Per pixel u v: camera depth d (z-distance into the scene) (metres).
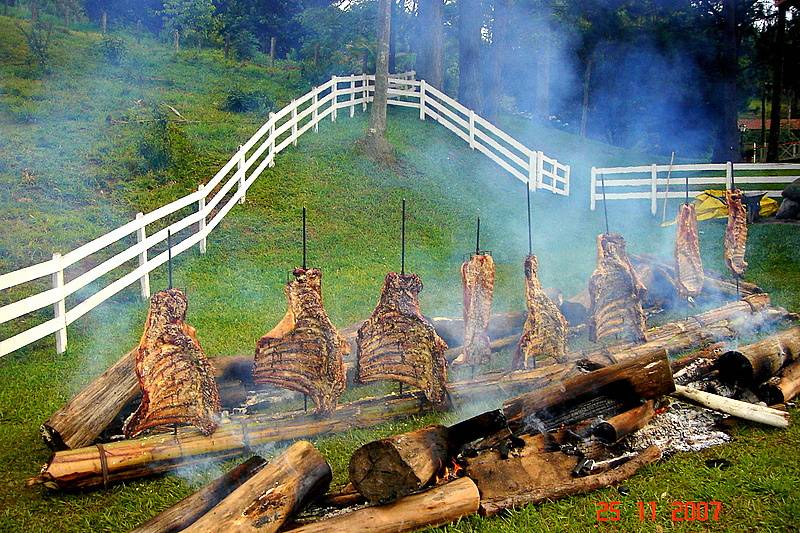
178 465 6.43
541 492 5.84
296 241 15.96
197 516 5.23
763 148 38.84
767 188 22.41
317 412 6.93
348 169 20.23
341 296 12.70
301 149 20.92
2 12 31.53
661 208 21.00
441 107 23.67
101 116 21.12
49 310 11.70
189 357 6.48
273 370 6.92
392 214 18.39
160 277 13.43
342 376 7.01
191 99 25.08
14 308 9.30
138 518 5.76
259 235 15.97
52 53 26.56
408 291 7.30
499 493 5.80
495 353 9.62
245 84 28.39
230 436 6.59
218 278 13.55
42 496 6.14
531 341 8.04
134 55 29.23
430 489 5.50
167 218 15.81
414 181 20.58
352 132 22.67
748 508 5.79
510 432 6.43
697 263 10.59
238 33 36.34
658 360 6.97
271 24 41.03
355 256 15.56
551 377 7.88
